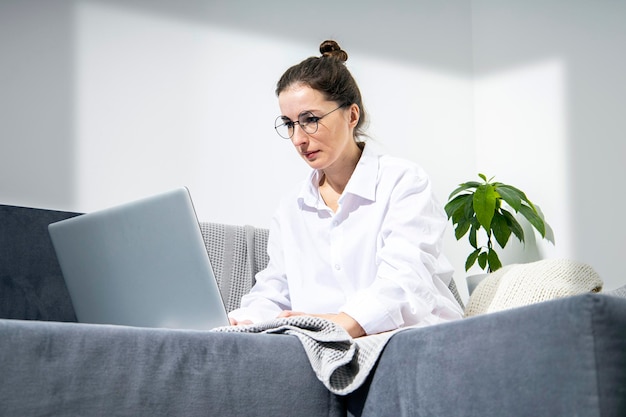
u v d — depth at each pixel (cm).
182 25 326
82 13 308
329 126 194
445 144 383
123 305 156
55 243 165
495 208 343
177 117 319
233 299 239
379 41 373
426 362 113
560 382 96
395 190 191
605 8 351
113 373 106
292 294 200
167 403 109
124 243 153
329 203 204
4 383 98
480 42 396
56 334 103
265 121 336
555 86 365
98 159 302
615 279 333
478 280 259
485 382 104
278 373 120
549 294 158
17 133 292
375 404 121
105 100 307
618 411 93
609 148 342
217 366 114
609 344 94
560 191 358
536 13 377
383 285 163
